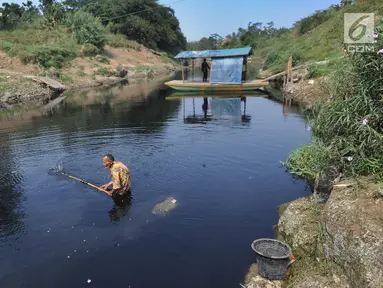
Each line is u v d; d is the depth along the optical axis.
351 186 4.50
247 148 9.77
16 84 21.86
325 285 3.84
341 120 5.07
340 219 4.02
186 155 9.20
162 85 29.53
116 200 6.68
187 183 7.40
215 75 23.48
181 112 16.02
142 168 8.25
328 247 4.12
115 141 10.71
